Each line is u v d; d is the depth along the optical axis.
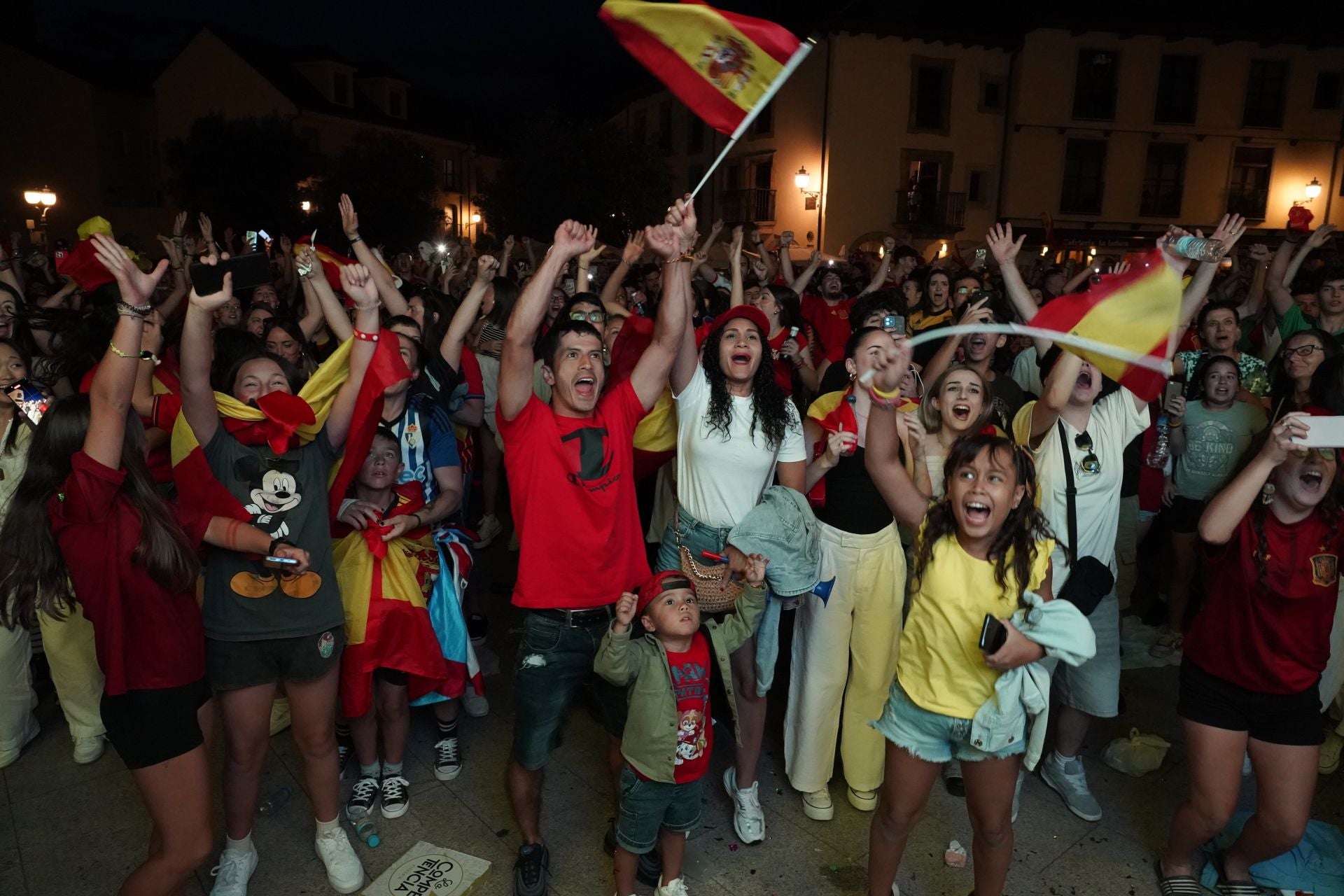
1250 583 2.78
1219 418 4.81
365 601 3.31
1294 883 3.13
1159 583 5.70
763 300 5.41
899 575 3.46
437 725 4.02
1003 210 25.95
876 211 25.78
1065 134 25.45
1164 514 5.25
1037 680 2.55
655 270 9.95
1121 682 4.75
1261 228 25.97
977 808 2.71
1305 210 6.20
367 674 3.30
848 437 3.30
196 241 7.31
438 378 4.44
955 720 2.63
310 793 3.09
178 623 2.54
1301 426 2.65
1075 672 3.55
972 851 3.35
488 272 4.51
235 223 28.52
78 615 3.64
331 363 2.97
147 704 2.48
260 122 29.86
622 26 2.70
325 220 29.52
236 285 2.71
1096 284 2.57
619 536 3.06
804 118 26.03
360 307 2.98
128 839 3.32
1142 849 3.41
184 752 2.54
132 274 2.41
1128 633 5.32
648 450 3.56
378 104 39.81
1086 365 3.41
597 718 3.28
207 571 2.87
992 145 25.92
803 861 3.30
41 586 2.55
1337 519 2.71
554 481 2.97
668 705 2.82
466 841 3.36
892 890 3.01
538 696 3.02
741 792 3.40
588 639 3.03
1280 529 2.78
